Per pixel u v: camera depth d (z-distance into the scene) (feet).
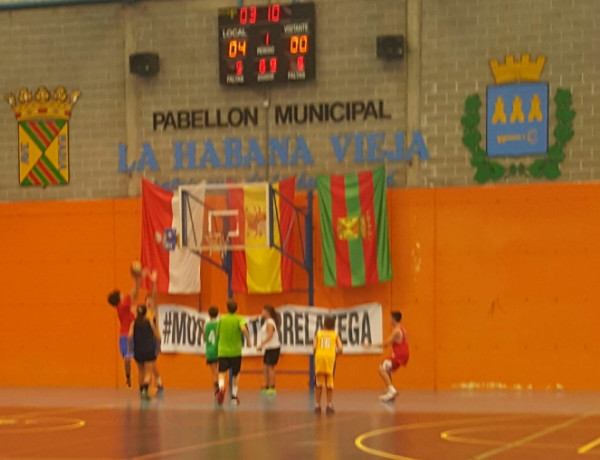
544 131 78.48
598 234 76.23
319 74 83.66
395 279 80.33
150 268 84.89
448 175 80.59
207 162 86.02
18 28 90.48
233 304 70.59
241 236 79.77
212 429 55.57
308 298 82.23
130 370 81.92
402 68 81.82
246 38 84.48
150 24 87.51
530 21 78.95
